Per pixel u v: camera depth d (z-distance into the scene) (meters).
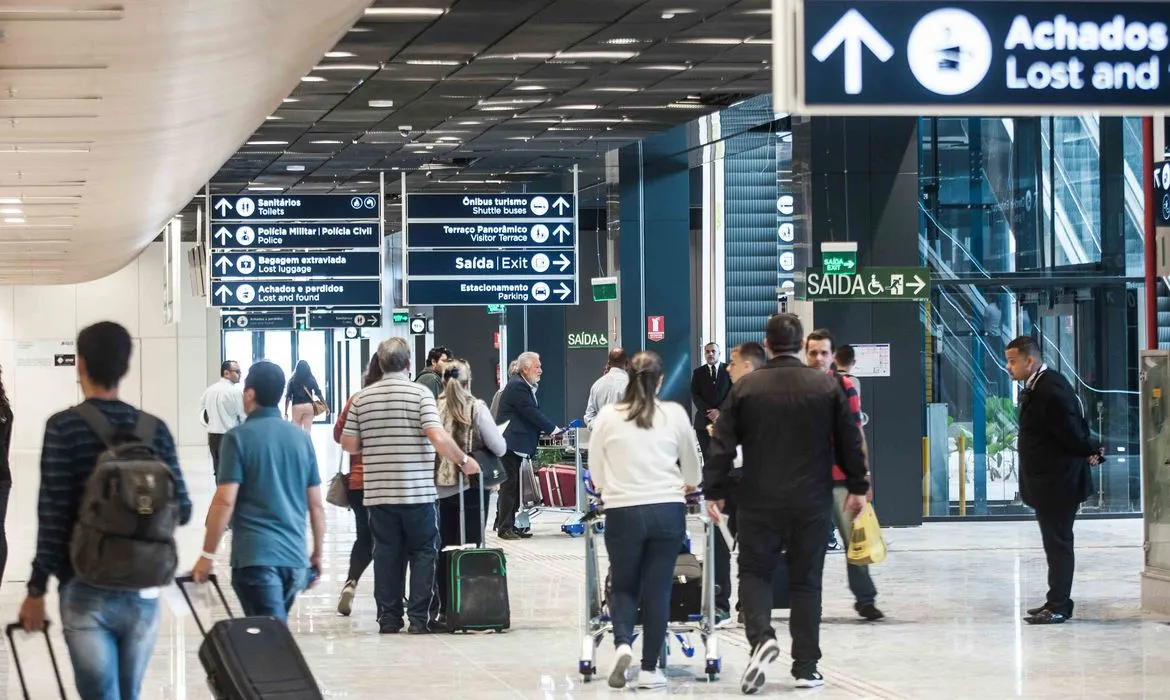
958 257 23.27
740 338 32.38
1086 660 11.42
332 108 21.69
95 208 20.69
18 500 28.77
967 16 6.39
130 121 13.44
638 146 26.81
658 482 10.09
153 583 6.84
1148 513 13.88
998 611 13.94
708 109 22.22
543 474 24.95
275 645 7.45
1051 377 13.21
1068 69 6.48
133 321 48.72
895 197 21.88
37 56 10.34
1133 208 23.55
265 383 8.55
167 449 7.16
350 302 26.47
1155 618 13.48
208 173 18.97
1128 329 23.56
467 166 28.98
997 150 23.33
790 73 6.26
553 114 22.48
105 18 9.16
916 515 22.06
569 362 47.06
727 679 10.68
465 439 14.04
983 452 23.06
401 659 11.56
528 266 25.70
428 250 25.50
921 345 22.67
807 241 21.91
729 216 32.41
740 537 10.22
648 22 16.17
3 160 15.76
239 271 26.20
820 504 10.03
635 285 29.30
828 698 10.00
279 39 10.51
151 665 11.38
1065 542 13.27
